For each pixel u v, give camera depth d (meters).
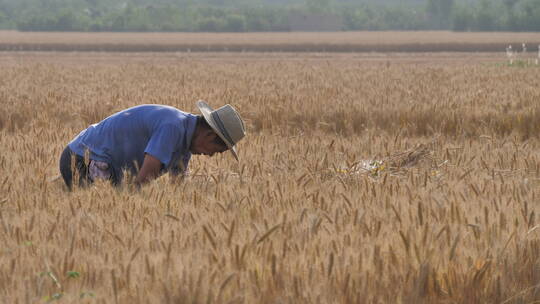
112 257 6.96
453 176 11.77
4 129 21.78
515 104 25.27
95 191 9.61
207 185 10.56
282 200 9.25
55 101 27.12
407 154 13.77
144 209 8.84
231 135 10.58
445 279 6.75
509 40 147.75
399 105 24.98
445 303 6.66
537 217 8.64
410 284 6.62
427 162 13.48
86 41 147.25
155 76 47.41
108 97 28.92
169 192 9.83
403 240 7.04
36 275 6.35
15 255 7.03
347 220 8.31
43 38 168.75
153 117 10.65
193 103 26.84
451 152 14.94
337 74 49.44
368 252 7.10
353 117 23.50
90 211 8.84
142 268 6.62
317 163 12.07
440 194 9.54
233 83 39.81
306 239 7.50
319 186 10.73
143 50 127.62
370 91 32.69
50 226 8.03
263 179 11.00
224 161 13.59
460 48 124.50
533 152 15.11
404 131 21.80
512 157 13.83
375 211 8.81
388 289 6.51
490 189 10.23
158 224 8.18
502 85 36.94
